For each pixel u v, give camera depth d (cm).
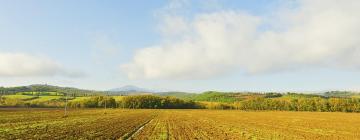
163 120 7944
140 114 11406
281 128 5959
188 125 6256
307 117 11106
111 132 4244
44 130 4197
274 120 8950
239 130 5284
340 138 4328
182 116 10575
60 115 8875
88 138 3444
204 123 7081
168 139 3650
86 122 6209
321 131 5434
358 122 8331
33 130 4141
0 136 3325
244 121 8288
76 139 3306
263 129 5641
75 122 6094
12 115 8012
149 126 5738
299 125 6944
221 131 4988
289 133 4934
